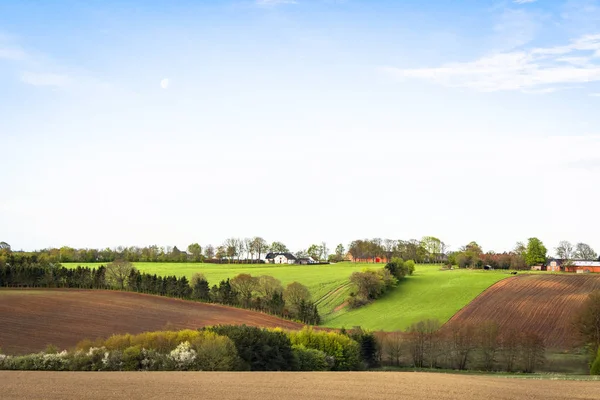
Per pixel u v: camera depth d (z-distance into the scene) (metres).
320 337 73.44
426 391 31.64
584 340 76.75
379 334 89.06
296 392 31.27
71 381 35.41
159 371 45.16
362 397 29.67
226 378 37.75
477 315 113.25
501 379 38.97
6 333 73.50
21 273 125.75
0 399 28.73
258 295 132.38
